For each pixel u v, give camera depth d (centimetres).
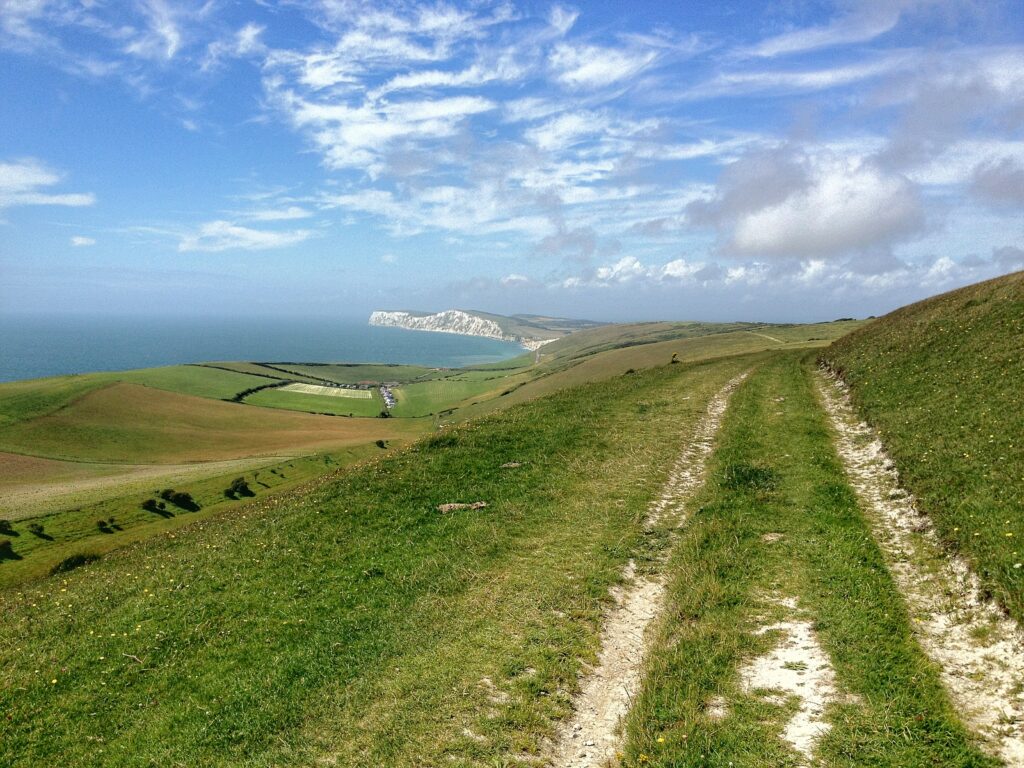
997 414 2116
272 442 13050
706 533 1819
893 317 5097
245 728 1200
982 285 4359
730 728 1002
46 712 1381
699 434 3122
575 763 995
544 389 14400
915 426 2367
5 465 9806
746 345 11800
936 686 1021
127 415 13612
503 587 1648
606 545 1855
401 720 1143
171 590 1944
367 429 15162
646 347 16575
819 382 4175
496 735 1070
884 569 1462
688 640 1271
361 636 1495
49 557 5809
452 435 3356
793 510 1928
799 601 1384
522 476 2625
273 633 1576
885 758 888
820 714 1005
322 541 2156
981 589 1255
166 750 1180
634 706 1093
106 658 1577
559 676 1227
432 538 2062
